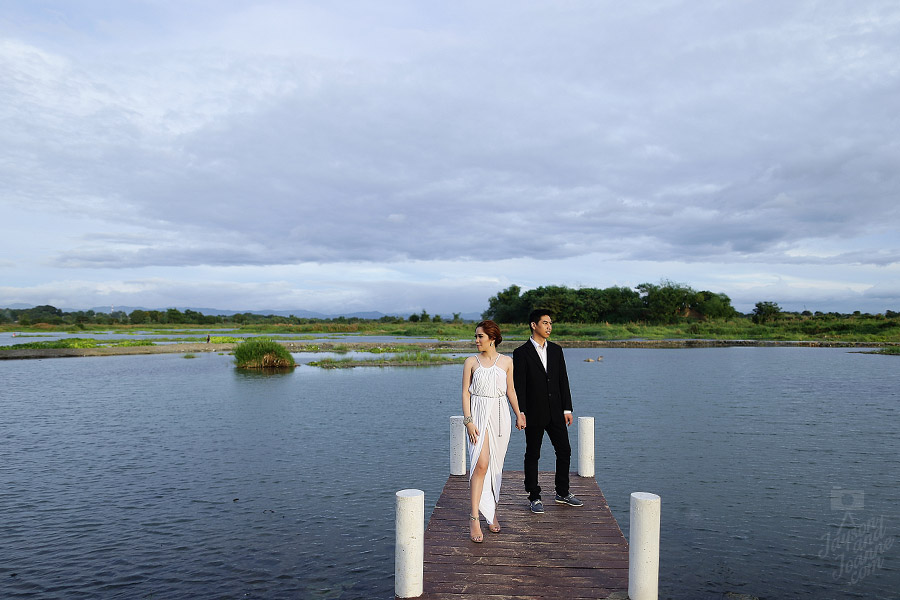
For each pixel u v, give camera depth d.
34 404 19.55
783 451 12.63
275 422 16.12
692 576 6.82
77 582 6.68
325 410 18.14
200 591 6.46
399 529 4.52
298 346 46.62
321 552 7.49
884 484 10.27
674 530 8.21
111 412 17.88
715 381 25.53
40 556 7.38
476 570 4.99
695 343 54.56
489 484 5.71
